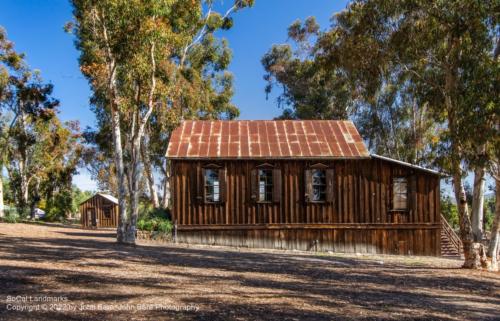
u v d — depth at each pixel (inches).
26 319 245.4
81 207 1780.3
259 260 624.7
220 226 896.3
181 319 265.6
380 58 682.8
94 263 472.4
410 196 910.4
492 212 1562.5
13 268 394.6
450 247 970.1
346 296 379.6
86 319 254.8
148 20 685.3
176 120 1038.4
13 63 1373.0
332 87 1622.8
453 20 581.3
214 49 1604.3
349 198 908.6
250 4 1406.3
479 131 538.6
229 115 1717.5
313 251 895.1
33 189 2206.0
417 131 1518.2
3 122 1711.4
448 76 613.6
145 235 937.5
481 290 465.4
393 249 903.1
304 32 1697.8
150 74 765.3
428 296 410.6
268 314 290.7
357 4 694.5
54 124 1909.4
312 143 941.2
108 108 1178.0
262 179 916.0
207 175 914.7
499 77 523.5
